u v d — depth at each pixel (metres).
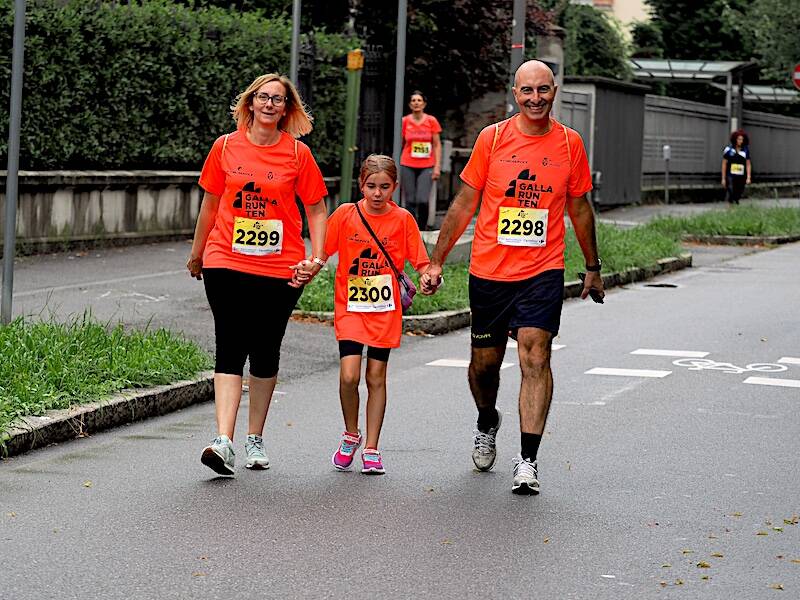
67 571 7.59
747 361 15.70
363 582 7.50
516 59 23.91
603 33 54.78
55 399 11.24
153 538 8.29
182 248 24.28
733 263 28.38
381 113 31.70
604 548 8.25
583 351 16.41
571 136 9.94
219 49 26.25
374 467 10.17
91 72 23.09
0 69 21.20
